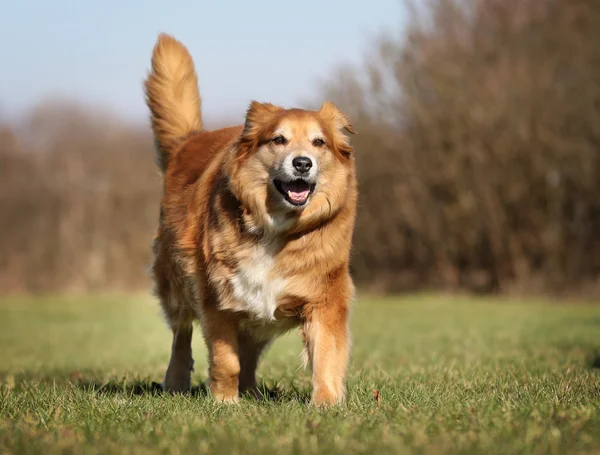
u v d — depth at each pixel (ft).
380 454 12.44
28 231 100.48
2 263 100.17
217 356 19.36
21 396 19.94
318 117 19.40
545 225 76.33
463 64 78.89
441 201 80.59
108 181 101.60
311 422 14.87
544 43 77.15
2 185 100.68
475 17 80.38
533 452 12.53
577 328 46.52
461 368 26.58
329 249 18.72
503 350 35.09
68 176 101.14
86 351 43.83
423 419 15.10
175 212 21.56
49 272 100.07
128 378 25.88
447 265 82.94
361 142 83.41
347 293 19.24
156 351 43.06
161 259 22.72
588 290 74.90
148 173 101.55
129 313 73.05
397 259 86.84
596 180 73.77
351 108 83.15
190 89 25.05
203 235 19.54
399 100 82.02
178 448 13.00
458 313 61.05
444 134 78.79
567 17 76.23
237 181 18.80
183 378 22.98
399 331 48.62
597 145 73.46
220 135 22.56
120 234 100.68
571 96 74.49
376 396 19.11
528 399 17.48
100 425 15.38
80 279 99.50
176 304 22.30
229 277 18.85
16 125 103.65
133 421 15.87
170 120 24.73
